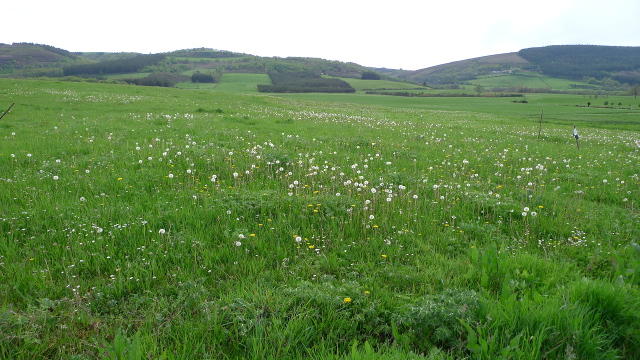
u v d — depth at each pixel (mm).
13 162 9812
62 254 5188
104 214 6348
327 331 3854
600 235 6699
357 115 31969
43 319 3820
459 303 3965
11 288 4391
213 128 16969
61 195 7359
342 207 6980
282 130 17969
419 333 3777
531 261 5191
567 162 13445
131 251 5340
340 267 5195
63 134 14320
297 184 8625
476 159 13258
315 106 43062
